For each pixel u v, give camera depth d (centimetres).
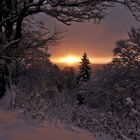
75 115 1081
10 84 1009
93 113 1215
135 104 1095
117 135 920
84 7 969
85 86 2881
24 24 1277
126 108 1095
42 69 1977
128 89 2844
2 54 994
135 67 3016
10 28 1090
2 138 583
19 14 1005
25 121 748
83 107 1291
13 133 619
